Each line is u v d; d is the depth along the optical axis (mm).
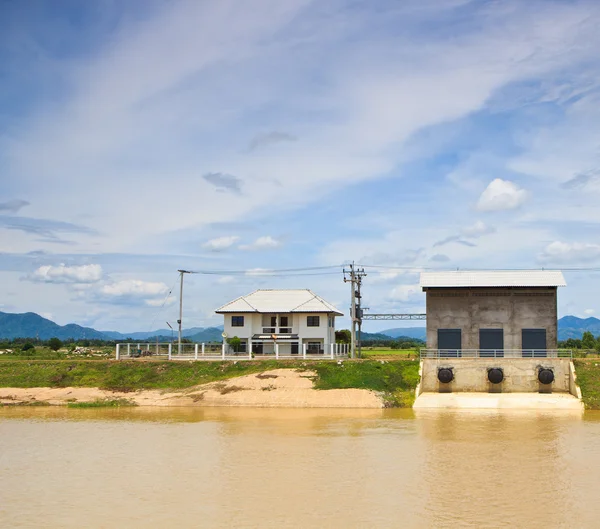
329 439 39062
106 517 24188
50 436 40562
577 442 37938
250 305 77625
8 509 25281
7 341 153875
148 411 51781
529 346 63781
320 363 61906
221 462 33031
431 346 65062
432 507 25125
